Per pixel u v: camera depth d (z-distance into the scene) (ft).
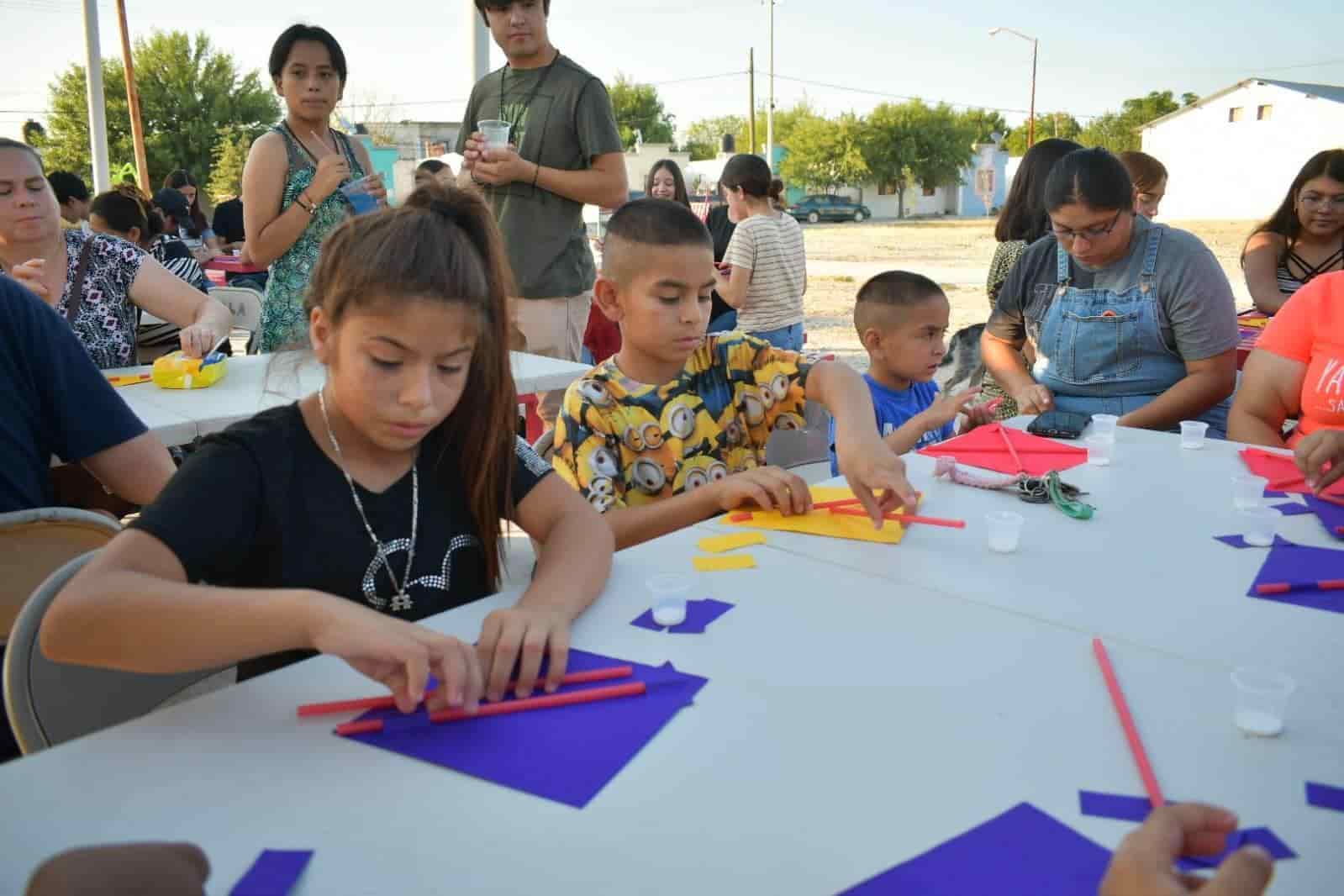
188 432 8.81
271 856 2.65
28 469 6.29
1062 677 3.72
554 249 13.05
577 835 2.77
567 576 4.45
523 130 13.04
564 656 3.77
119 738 3.27
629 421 6.92
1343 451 6.03
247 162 12.33
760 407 7.25
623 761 3.14
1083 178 9.42
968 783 3.02
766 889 2.55
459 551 4.98
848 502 5.93
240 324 17.02
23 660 4.09
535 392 10.66
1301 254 14.71
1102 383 10.39
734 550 5.14
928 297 9.25
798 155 177.88
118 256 11.00
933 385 10.19
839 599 4.46
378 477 4.78
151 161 134.72
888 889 2.56
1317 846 2.74
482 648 3.83
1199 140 127.95
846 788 2.99
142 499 6.78
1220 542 5.26
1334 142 115.34
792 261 17.94
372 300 3.97
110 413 6.56
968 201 183.42
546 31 12.96
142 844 2.36
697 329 6.81
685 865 2.64
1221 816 2.46
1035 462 6.94
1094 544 5.22
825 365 7.03
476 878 2.58
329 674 3.75
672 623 4.22
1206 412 10.34
